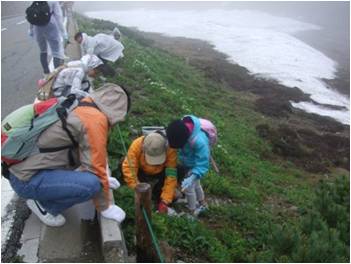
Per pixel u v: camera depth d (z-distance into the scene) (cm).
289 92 1205
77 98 224
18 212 255
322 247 242
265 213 384
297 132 896
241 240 296
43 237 232
